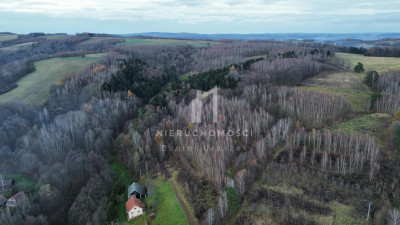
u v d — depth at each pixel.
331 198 62.38
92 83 139.25
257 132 89.88
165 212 69.25
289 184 68.50
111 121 111.25
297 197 64.12
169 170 86.50
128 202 71.00
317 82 132.25
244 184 70.19
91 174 83.94
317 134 82.56
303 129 84.75
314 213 59.19
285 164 73.62
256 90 117.88
